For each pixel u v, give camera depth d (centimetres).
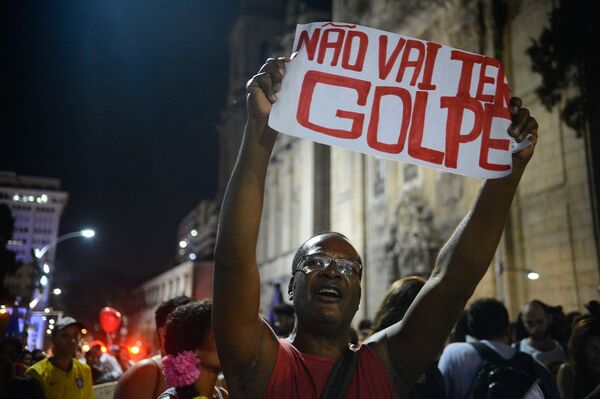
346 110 270
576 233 1677
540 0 1900
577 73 1702
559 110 1778
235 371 254
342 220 3419
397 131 272
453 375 473
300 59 274
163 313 478
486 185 279
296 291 271
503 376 434
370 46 281
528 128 277
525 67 1958
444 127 276
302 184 4466
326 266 264
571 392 489
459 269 272
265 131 261
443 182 2309
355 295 269
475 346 479
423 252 2345
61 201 9456
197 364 357
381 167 2972
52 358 595
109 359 1008
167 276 7594
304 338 271
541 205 1828
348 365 260
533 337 638
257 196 254
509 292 1881
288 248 4700
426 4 2491
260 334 259
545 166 1827
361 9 3294
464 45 2188
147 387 389
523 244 1895
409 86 279
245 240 249
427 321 271
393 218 2698
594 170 1633
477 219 276
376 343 281
